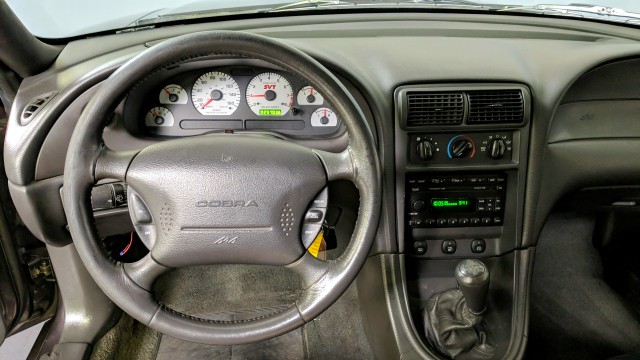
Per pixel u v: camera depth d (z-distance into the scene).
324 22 1.40
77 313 1.54
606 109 1.36
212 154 0.93
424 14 1.47
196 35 0.84
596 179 1.42
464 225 1.34
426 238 1.36
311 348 1.67
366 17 1.43
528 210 1.32
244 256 0.98
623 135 1.38
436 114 1.21
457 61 1.23
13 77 1.19
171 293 1.86
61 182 1.17
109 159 0.93
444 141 1.24
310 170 0.95
